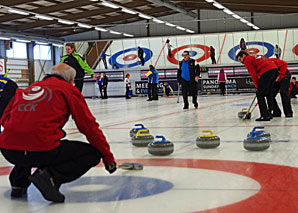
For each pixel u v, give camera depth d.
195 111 11.05
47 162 2.52
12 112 2.57
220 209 2.21
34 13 21.39
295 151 4.20
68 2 21.39
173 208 2.27
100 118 9.64
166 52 33.00
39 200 2.58
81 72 9.25
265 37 31.66
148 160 3.90
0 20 23.12
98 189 2.79
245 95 25.48
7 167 3.83
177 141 5.22
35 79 30.73
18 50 29.52
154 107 13.88
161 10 27.25
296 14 28.62
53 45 31.73
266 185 2.77
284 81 8.22
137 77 31.94
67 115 2.63
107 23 29.83
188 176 3.13
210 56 31.30
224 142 5.02
